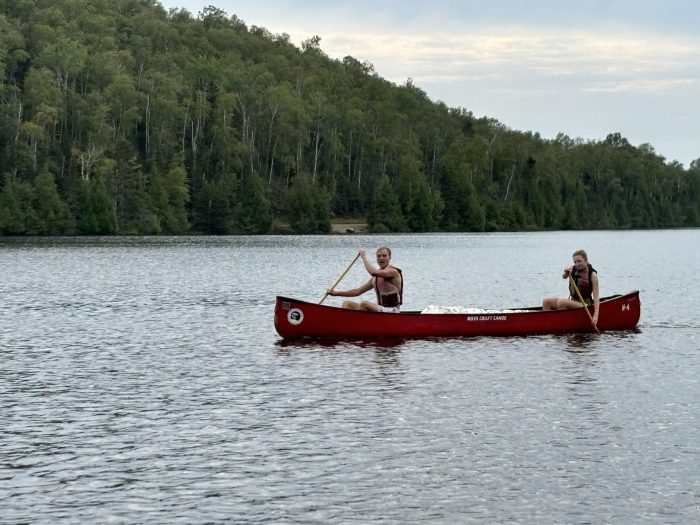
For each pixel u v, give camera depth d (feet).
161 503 32.65
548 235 449.89
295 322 70.28
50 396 49.55
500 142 573.74
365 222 480.64
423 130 573.33
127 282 130.93
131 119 431.84
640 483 34.60
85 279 136.56
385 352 63.93
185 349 66.08
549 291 119.24
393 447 39.19
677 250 277.64
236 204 416.46
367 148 519.19
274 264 178.29
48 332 75.77
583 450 38.73
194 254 220.02
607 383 52.80
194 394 49.96
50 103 416.26
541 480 34.96
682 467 36.45
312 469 36.27
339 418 44.24
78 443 39.99
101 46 517.55
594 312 73.46
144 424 43.29
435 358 61.46
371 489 34.01
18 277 140.15
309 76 589.73
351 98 568.82
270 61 602.85
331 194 465.06
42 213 354.13
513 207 520.83
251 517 31.37
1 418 44.45
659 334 73.10
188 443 39.93
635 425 42.80
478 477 35.29
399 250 257.96
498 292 117.70
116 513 31.73
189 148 460.96
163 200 392.88
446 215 492.13
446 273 155.84
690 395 49.49
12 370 57.47
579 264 73.61
